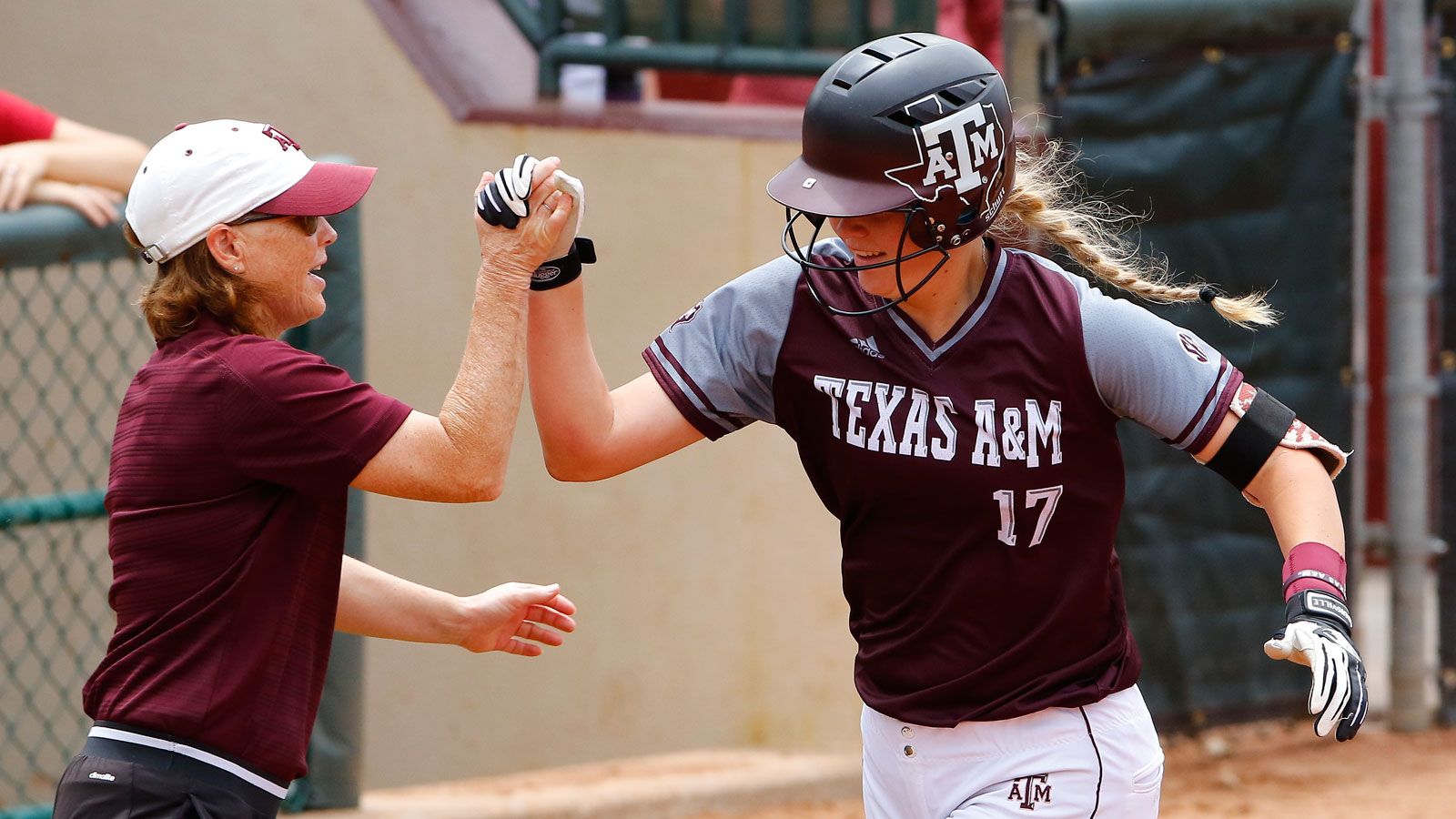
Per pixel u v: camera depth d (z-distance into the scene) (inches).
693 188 846.5
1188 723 856.3
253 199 356.5
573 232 369.7
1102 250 463.5
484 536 862.5
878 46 370.6
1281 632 346.9
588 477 394.9
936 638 381.4
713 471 853.8
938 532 374.9
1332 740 875.4
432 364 866.8
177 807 347.3
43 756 876.6
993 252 377.4
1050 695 377.7
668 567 858.8
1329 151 858.1
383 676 870.4
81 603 877.2
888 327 375.2
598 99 935.0
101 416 879.1
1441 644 914.7
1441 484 910.4
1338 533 364.2
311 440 348.2
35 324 782.5
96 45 890.1
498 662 867.4
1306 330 860.0
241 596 350.9
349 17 866.8
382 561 861.8
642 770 826.8
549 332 377.4
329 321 694.5
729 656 857.5
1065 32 795.4
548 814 751.1
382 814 724.7
